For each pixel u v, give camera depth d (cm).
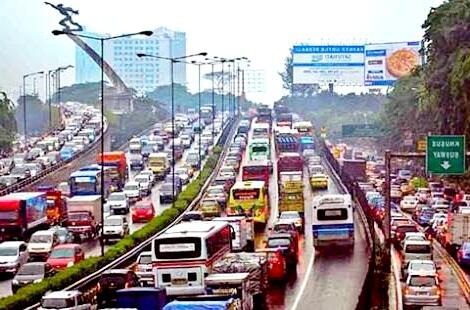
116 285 5606
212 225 5747
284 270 6228
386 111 18162
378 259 6003
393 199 11981
